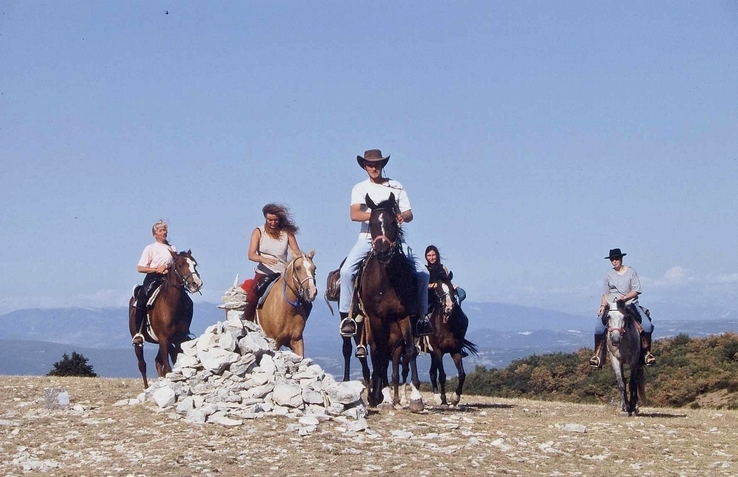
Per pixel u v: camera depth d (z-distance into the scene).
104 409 12.48
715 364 27.73
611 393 27.80
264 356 12.56
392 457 9.68
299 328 14.52
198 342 12.84
